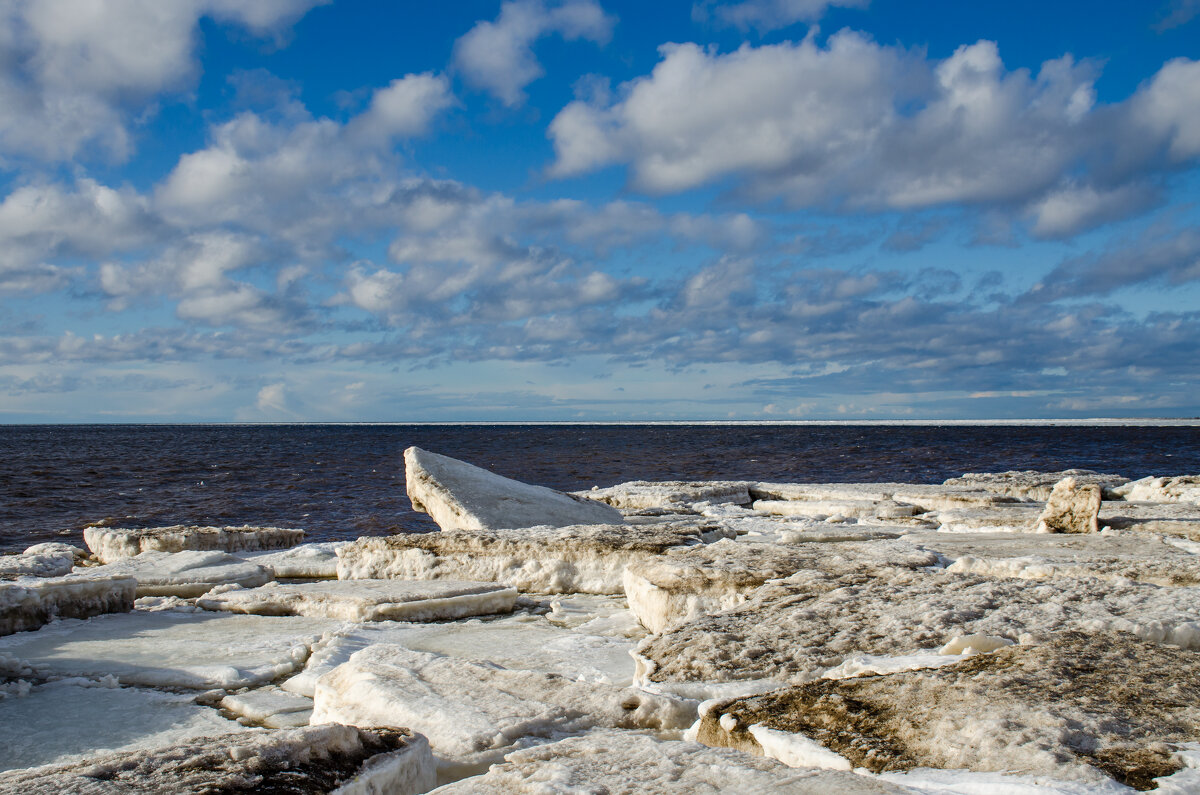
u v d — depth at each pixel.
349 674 3.38
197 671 3.93
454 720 2.80
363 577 6.86
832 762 2.12
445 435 106.19
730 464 36.53
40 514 18.88
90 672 3.98
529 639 4.62
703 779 1.95
